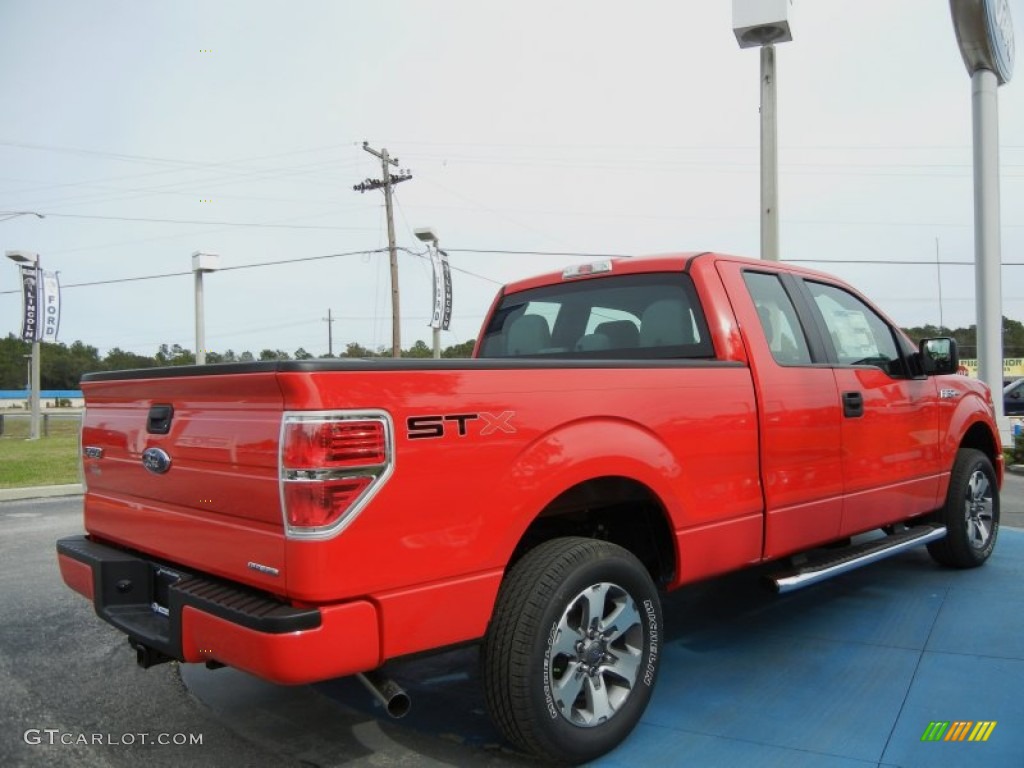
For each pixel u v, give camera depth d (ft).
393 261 106.73
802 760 10.18
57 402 277.64
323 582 8.04
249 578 8.72
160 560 10.82
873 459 15.33
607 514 12.34
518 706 9.42
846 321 16.28
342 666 8.23
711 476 11.91
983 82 46.34
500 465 9.36
